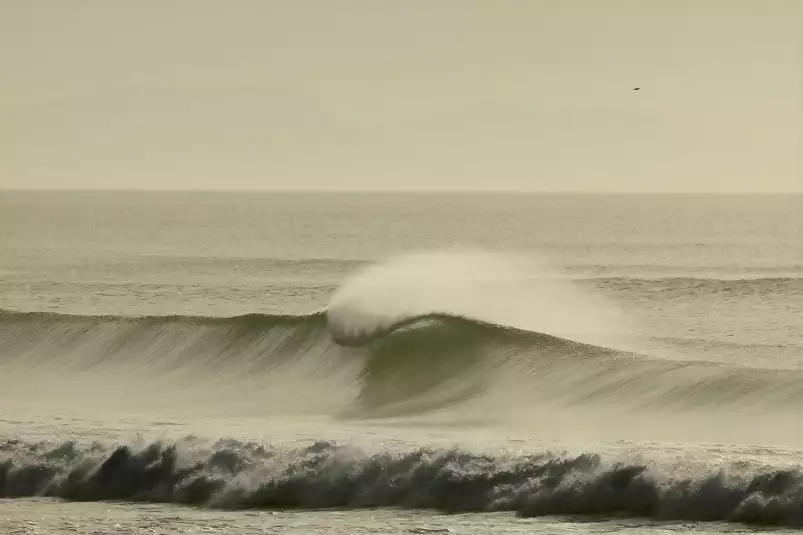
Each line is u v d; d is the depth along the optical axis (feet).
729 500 180.65
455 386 301.84
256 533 173.27
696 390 280.72
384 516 183.83
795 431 246.88
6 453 204.74
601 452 216.74
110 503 192.34
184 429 245.24
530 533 173.37
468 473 191.42
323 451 198.18
